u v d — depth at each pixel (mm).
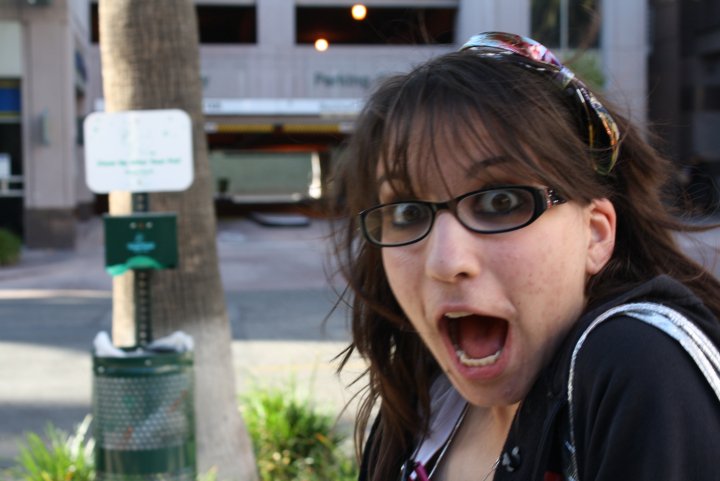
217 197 40562
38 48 21797
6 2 21531
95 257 20969
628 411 1005
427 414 1521
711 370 1032
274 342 10289
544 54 1260
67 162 22156
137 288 4070
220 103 30141
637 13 28609
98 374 3932
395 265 1260
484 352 1218
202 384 4527
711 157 30656
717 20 30109
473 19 28484
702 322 1104
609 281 1287
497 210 1181
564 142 1193
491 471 1354
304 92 30625
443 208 1192
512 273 1168
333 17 33344
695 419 997
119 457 3885
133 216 3990
